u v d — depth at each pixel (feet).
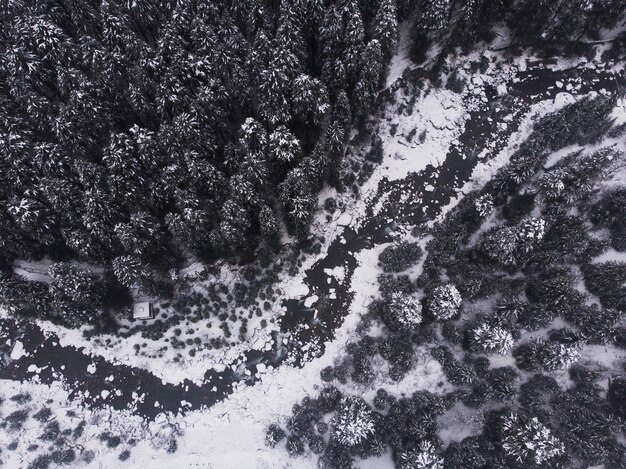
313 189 148.77
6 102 148.46
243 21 160.45
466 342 139.44
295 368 140.67
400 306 134.51
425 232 154.92
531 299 143.33
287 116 144.46
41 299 138.10
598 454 119.96
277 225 139.23
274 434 130.62
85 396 139.44
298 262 151.84
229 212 129.18
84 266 150.61
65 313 136.67
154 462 131.75
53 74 151.74
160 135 135.23
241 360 142.10
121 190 134.21
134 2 153.69
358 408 127.95
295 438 130.11
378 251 154.10
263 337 144.05
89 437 134.62
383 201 160.66
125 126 156.46
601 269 143.23
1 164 137.08
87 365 142.51
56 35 148.66
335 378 138.21
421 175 163.73
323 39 150.10
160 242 137.18
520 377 136.98
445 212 159.12
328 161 146.00
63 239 145.48
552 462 119.85
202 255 150.10
